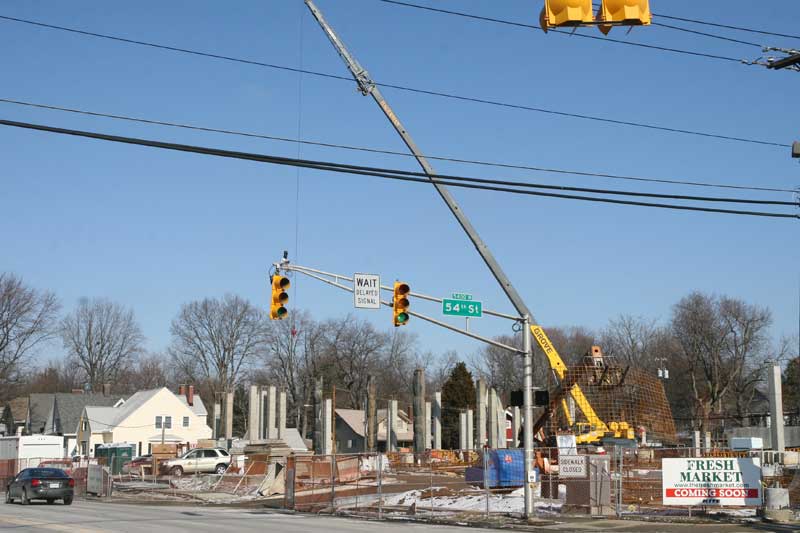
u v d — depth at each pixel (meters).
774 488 25.98
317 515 29.78
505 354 114.38
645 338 100.31
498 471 33.72
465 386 94.69
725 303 86.88
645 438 41.81
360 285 25.72
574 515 26.64
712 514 25.81
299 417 106.25
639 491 29.52
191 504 37.09
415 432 63.25
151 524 23.38
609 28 14.85
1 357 83.44
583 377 38.19
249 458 58.66
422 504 31.31
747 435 75.56
